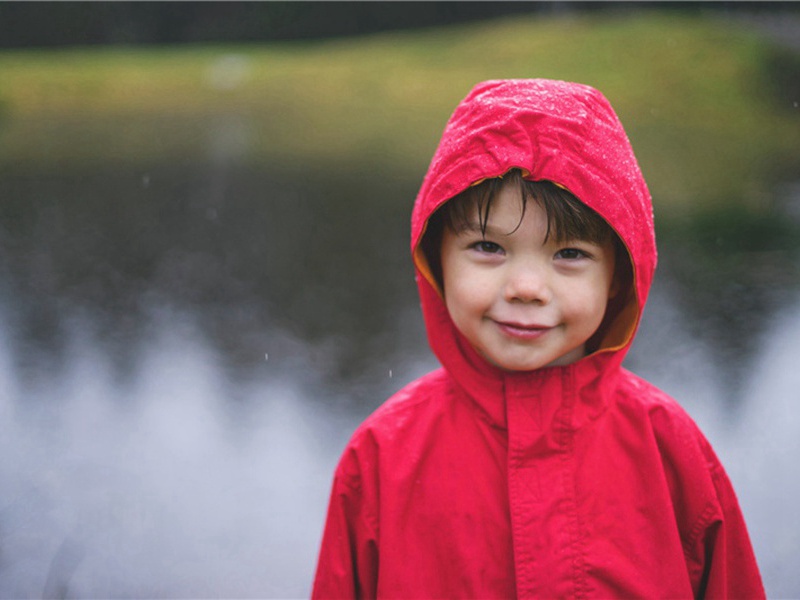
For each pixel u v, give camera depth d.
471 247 1.30
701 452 1.40
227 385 3.90
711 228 5.91
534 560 1.32
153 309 4.90
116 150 8.84
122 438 3.46
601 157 1.29
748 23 11.84
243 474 3.18
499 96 1.34
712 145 8.02
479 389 1.39
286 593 2.58
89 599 2.57
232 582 2.63
